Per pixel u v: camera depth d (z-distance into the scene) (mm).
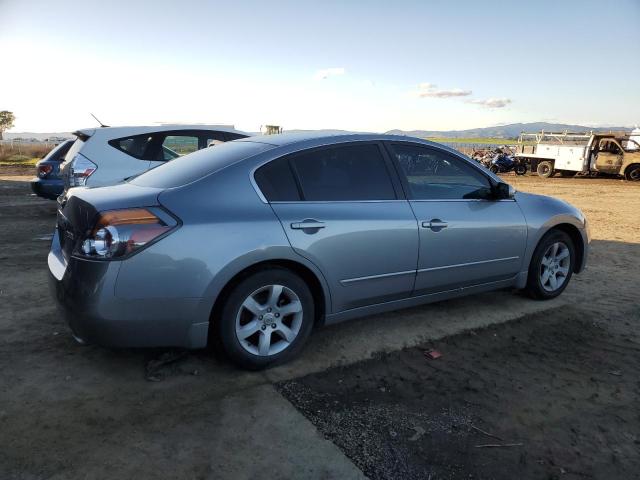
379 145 3867
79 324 2902
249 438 2615
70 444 2506
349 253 3494
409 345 3840
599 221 10609
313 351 3672
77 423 2686
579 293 5238
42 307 4355
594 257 7004
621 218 11094
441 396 3119
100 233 2830
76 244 2957
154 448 2504
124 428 2658
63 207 3436
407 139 4031
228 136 7570
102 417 2750
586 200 14898
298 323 3398
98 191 3252
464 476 2402
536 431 2789
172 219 2938
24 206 10578
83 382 3117
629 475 2459
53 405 2850
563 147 25141
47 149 34188
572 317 4523
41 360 3387
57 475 2283
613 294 5230
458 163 4258
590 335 4141
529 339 4027
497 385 3279
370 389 3174
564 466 2508
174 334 3002
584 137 25125
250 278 3148
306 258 3303
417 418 2869
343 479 2344
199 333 3053
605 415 2973
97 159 6812
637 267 6422
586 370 3527
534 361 3643
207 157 3561
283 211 3279
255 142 3701
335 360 3543
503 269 4465
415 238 3803
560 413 2977
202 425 2713
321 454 2512
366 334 4016
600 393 3221
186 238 2930
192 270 2939
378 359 3590
